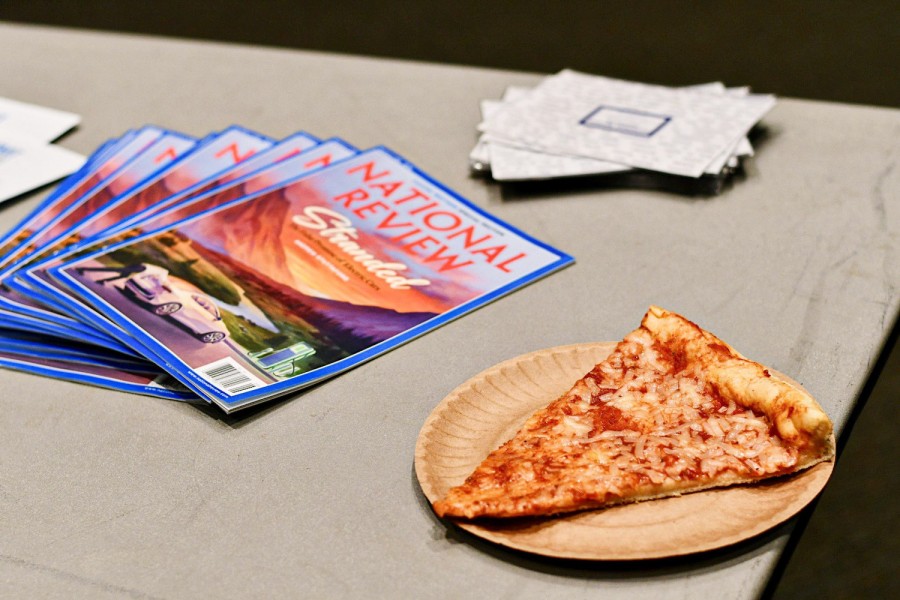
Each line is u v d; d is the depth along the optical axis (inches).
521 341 29.9
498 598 21.0
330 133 44.8
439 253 34.6
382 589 21.5
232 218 36.9
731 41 104.3
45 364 30.9
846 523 62.7
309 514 23.9
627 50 105.7
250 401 27.1
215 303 31.6
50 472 26.3
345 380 28.6
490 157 39.9
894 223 35.5
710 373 24.9
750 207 37.2
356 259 34.2
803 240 34.8
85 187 41.1
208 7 129.6
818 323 30.1
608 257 34.3
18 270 34.8
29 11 133.3
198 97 49.6
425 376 28.6
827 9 107.9
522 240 35.3
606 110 43.3
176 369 28.3
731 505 22.3
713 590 20.7
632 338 26.9
